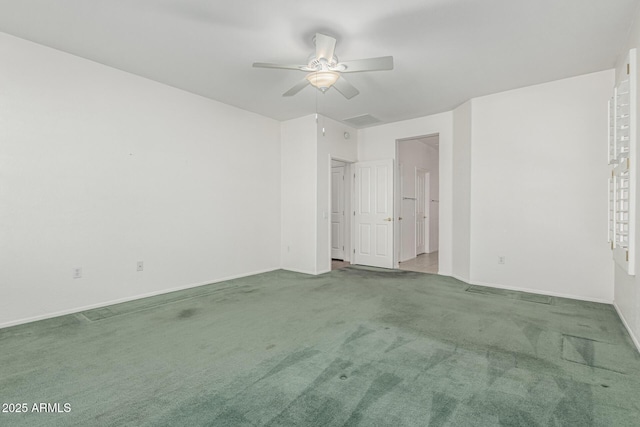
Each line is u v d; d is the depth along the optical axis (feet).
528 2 7.75
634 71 8.23
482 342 8.23
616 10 8.05
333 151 18.12
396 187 18.75
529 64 11.10
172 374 6.67
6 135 9.30
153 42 9.71
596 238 11.82
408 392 6.01
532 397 5.85
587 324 9.50
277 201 18.19
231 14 8.24
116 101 11.59
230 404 5.65
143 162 12.37
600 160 11.75
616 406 5.58
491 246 14.11
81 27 8.91
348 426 5.08
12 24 8.80
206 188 14.56
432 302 11.77
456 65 11.16
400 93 13.87
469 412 5.43
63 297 10.38
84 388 6.16
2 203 9.26
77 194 10.69
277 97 14.43
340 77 9.77
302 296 12.58
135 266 12.16
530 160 13.10
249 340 8.38
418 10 8.05
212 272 14.83
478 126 14.38
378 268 18.56
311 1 7.69
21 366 7.01
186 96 13.75
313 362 7.17
